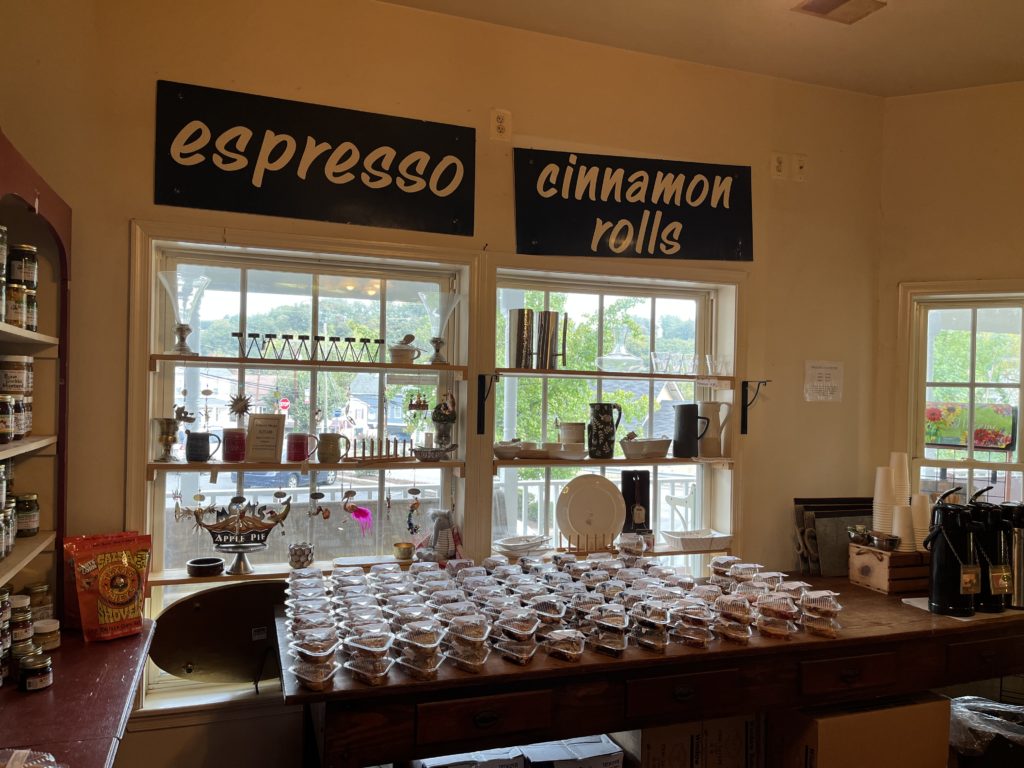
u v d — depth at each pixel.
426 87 2.79
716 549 3.15
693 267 3.15
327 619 2.07
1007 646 2.64
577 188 2.99
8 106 2.29
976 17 2.71
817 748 2.31
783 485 3.30
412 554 2.83
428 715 1.97
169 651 2.49
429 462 2.78
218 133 2.52
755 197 3.26
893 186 3.44
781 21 2.78
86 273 2.40
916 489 3.46
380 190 2.72
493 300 2.87
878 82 3.32
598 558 2.76
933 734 2.48
